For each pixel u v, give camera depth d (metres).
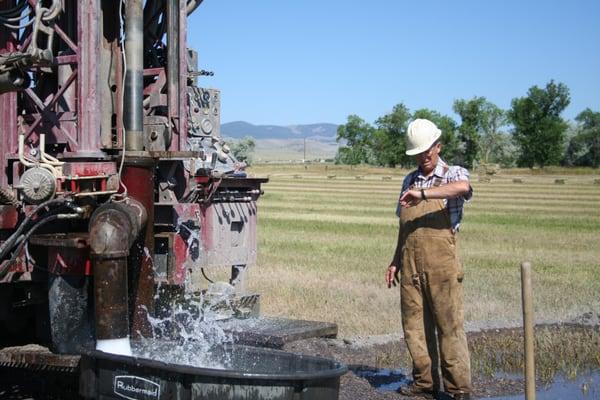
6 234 6.60
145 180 6.63
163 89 7.61
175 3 7.42
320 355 8.16
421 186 7.25
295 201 46.53
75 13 7.40
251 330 8.16
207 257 8.43
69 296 6.29
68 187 6.34
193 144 8.56
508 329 10.33
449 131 127.75
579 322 10.88
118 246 5.82
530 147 127.50
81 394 5.62
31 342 7.52
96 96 6.74
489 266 17.28
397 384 7.70
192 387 5.11
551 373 8.27
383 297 12.39
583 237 25.12
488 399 7.38
